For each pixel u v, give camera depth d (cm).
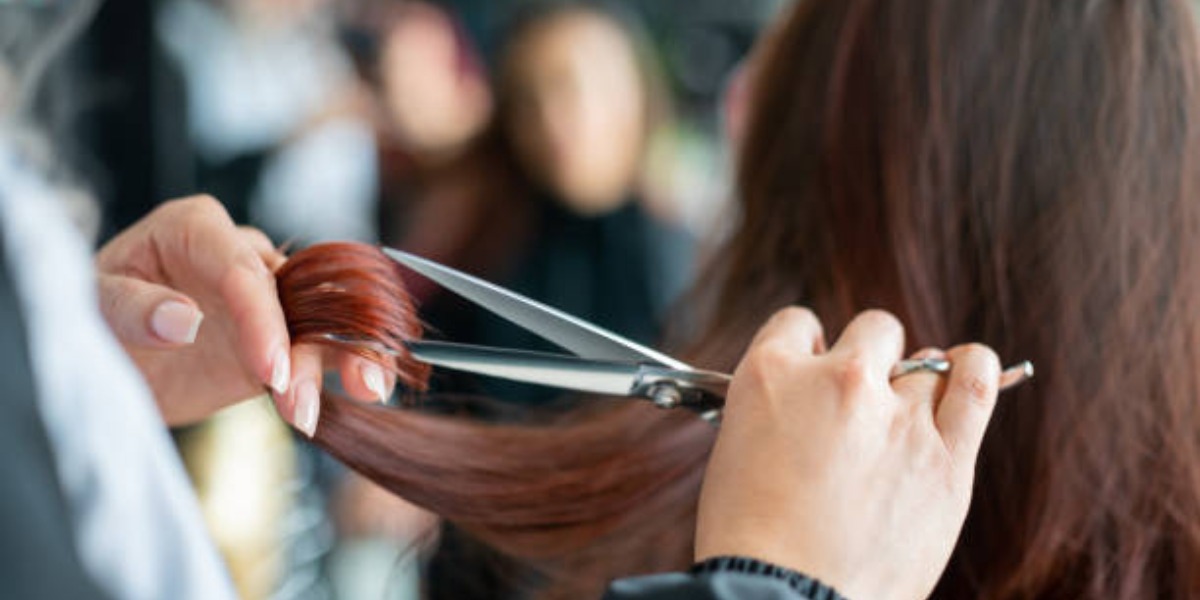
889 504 57
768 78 96
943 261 85
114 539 40
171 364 76
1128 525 80
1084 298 82
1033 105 85
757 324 91
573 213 228
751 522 56
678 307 103
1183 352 81
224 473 164
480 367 64
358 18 259
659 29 289
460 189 229
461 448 84
